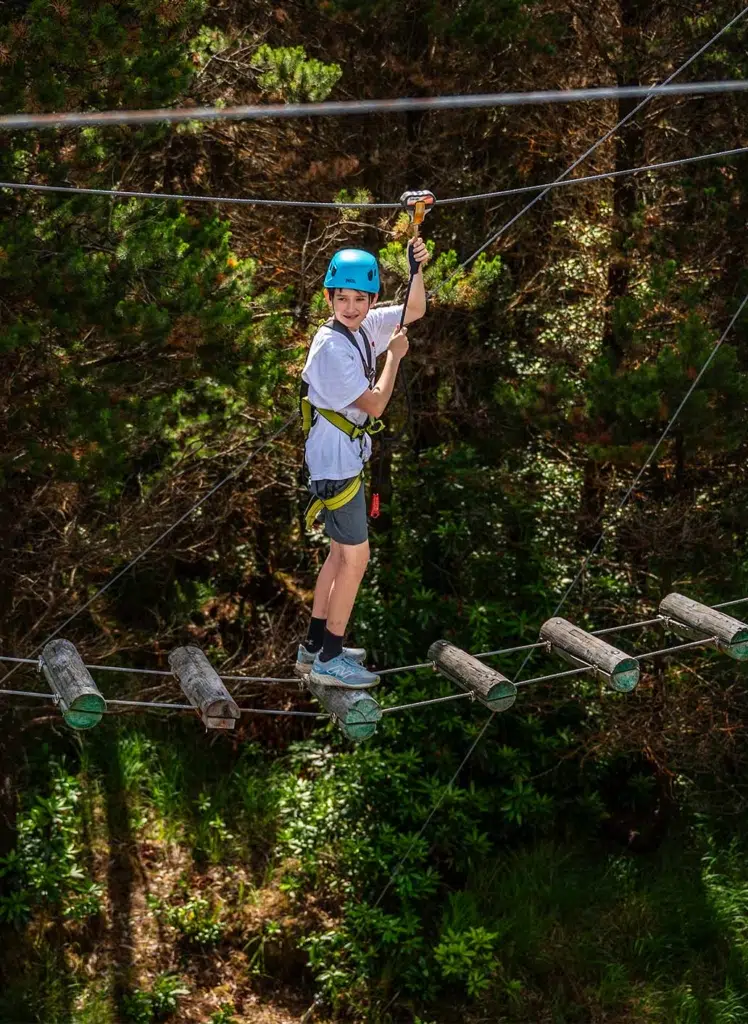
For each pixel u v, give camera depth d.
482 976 11.16
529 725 12.48
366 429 4.97
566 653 6.39
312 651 5.61
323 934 11.65
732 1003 11.20
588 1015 11.11
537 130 12.63
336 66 9.93
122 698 11.56
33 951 11.19
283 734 13.89
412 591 12.64
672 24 11.82
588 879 12.52
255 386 8.43
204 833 12.73
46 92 7.62
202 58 10.45
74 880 11.84
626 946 11.77
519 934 11.62
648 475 12.65
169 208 8.55
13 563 10.27
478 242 12.88
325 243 11.02
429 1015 11.19
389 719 12.30
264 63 10.23
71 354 8.39
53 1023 10.68
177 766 13.39
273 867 12.44
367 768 12.02
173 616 13.07
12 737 10.75
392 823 12.28
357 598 12.50
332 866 12.09
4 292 7.82
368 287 4.80
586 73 12.74
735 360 10.40
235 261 8.70
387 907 11.95
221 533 14.33
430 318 12.27
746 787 13.20
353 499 5.01
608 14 12.27
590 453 10.93
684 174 12.04
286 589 14.34
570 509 13.42
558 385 11.59
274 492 14.41
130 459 10.59
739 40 11.40
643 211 11.93
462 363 12.80
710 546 12.00
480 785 12.77
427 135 12.12
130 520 10.29
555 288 13.91
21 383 8.51
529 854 12.58
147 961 11.43
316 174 10.78
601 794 13.43
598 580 12.70
